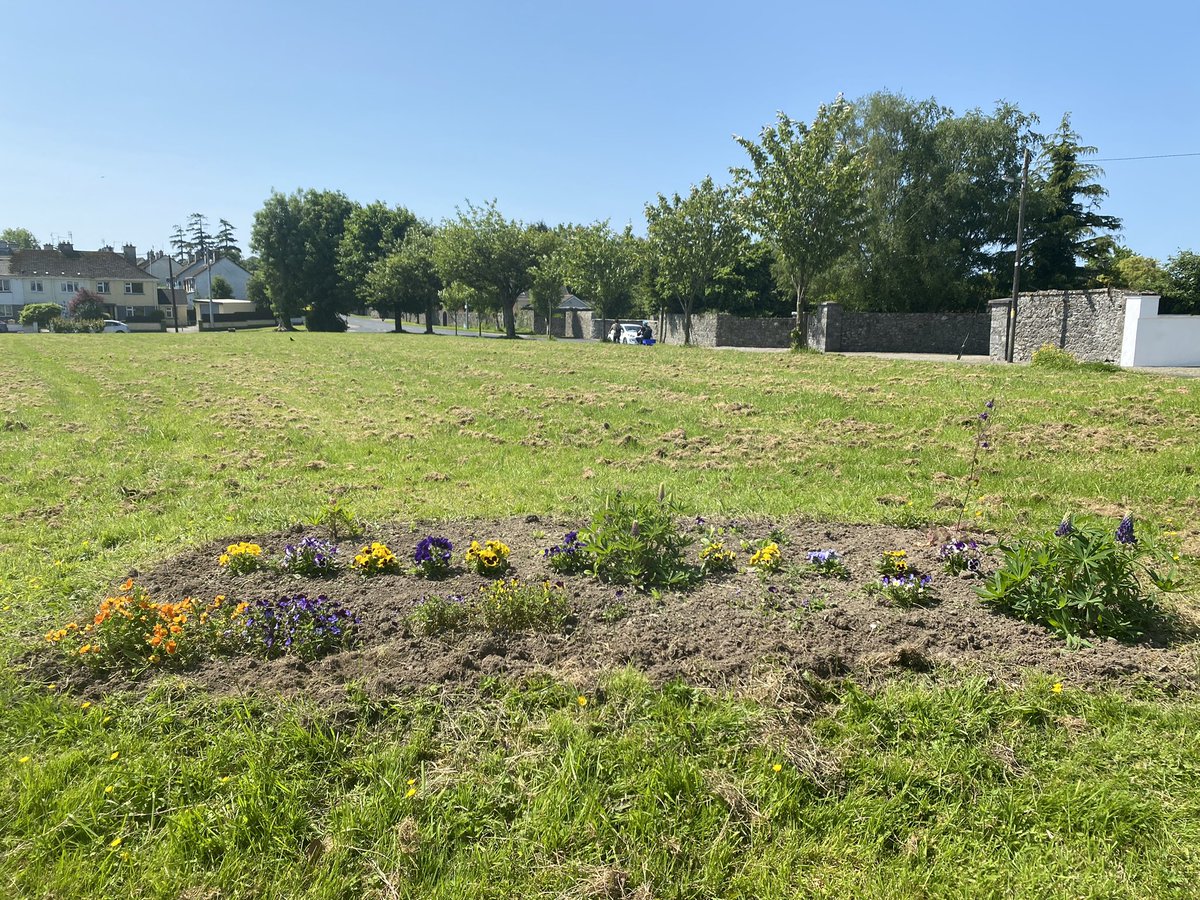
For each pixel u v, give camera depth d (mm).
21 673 3639
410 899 2373
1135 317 20922
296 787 2812
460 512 6523
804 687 3406
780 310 47188
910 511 6293
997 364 18766
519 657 3723
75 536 6008
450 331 60438
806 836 2617
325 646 3822
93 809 2721
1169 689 3369
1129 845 2541
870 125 35938
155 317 79438
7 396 14797
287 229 56969
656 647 3789
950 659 3621
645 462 8766
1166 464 7656
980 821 2660
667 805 2740
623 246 43469
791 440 9758
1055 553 4070
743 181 27062
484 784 2834
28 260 75000
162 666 3641
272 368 20328
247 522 6227
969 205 35781
